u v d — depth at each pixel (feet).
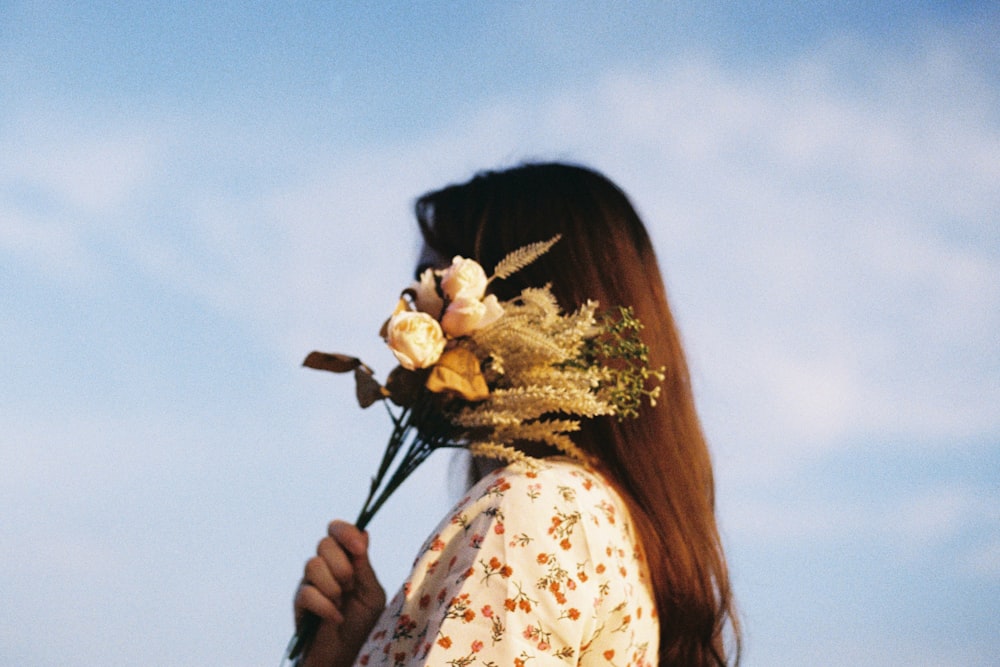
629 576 4.56
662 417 5.15
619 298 5.22
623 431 5.02
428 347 4.64
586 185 5.47
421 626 4.33
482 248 5.31
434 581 4.38
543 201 5.34
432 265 5.49
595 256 5.25
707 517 5.16
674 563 4.89
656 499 4.95
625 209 5.53
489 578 4.26
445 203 5.54
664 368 5.08
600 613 4.37
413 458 4.94
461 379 4.62
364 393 4.89
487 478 4.62
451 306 4.75
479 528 4.39
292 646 4.92
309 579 4.95
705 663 4.99
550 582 4.26
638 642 4.52
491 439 4.81
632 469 4.96
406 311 4.86
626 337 5.18
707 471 5.42
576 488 4.56
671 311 5.45
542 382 4.74
